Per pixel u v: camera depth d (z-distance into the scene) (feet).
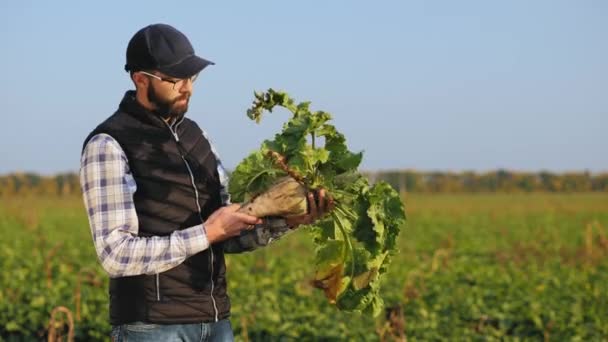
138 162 13.17
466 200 229.45
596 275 50.39
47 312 34.14
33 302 35.53
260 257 58.23
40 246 70.54
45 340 32.09
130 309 13.12
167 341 13.20
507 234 103.91
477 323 35.42
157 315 13.07
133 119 13.33
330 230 13.65
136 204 13.19
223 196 14.32
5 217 122.93
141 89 13.25
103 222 12.78
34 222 106.32
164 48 12.94
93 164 12.94
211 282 13.62
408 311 36.14
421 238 94.17
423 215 151.64
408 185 296.30
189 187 13.47
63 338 30.22
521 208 176.96
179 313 13.17
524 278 47.96
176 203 13.33
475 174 301.63
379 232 13.00
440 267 55.31
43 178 256.11
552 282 46.83
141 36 13.05
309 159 12.78
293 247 80.33
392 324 31.19
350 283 13.60
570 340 31.81
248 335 31.99
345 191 13.25
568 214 153.48
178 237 12.73
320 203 12.98
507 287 43.91
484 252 75.15
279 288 44.01
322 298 39.45
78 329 32.19
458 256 72.43
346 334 31.50
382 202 13.21
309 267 54.95
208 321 13.51
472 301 38.19
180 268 13.23
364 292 13.61
